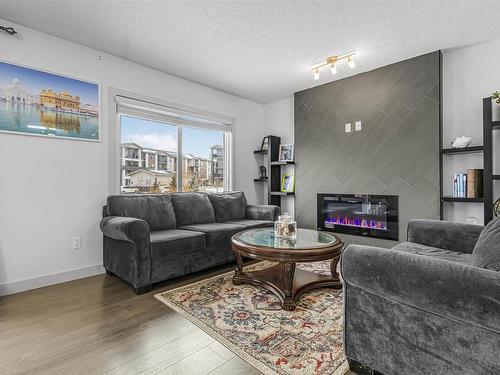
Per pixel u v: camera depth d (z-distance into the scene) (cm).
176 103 361
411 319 111
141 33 257
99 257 287
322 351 149
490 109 248
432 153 298
